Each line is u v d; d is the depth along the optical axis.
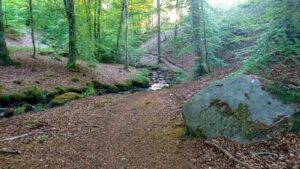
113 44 29.89
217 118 7.27
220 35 18.44
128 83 20.53
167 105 11.17
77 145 8.06
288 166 5.61
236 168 5.89
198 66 15.60
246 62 8.37
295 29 7.75
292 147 6.11
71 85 16.55
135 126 9.53
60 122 10.20
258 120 6.76
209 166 6.21
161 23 33.81
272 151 6.16
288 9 7.51
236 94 7.41
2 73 15.45
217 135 7.07
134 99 13.76
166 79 24.31
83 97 14.92
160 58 30.72
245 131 6.73
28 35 31.16
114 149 7.77
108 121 10.38
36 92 14.14
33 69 17.16
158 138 8.19
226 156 6.34
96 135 8.91
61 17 21.67
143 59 33.62
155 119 9.85
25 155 7.16
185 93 12.22
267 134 6.58
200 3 15.47
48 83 15.77
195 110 7.81
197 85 13.13
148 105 11.88
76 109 12.16
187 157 6.79
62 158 7.12
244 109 7.03
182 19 18.80
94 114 11.30
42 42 29.00
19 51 21.16
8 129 9.32
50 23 21.73
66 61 21.78
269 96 7.16
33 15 21.14
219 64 16.84
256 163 5.88
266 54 7.83
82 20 23.05
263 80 7.69
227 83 7.83
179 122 8.98
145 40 44.50
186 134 7.90
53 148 7.76
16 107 12.76
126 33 24.36
